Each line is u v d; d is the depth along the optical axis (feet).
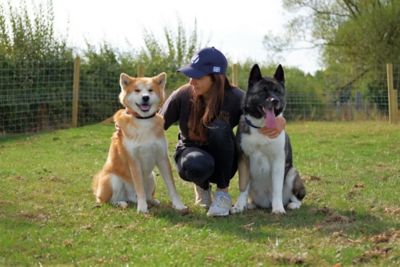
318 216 12.29
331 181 16.53
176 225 11.53
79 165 19.67
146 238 10.57
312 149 23.86
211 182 13.16
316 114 40.78
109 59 37.17
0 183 15.98
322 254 9.50
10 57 33.53
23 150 23.56
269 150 12.41
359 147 24.66
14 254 9.59
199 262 9.14
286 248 9.91
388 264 9.08
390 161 20.48
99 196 13.42
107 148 24.17
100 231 11.06
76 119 34.40
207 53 12.25
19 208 12.93
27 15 34.91
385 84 43.04
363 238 10.47
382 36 50.62
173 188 13.08
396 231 10.82
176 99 12.91
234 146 12.59
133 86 12.73
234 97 12.87
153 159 12.96
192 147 12.76
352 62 51.75
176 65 41.55
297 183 13.07
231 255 9.46
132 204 13.44
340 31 52.13
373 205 13.32
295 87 40.60
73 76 34.58
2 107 32.68
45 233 10.85
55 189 15.25
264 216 12.32
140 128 12.64
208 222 11.82
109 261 9.26
